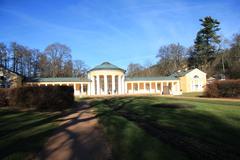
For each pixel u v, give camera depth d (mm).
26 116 21266
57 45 100438
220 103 28703
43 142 10969
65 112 24625
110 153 9078
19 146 10188
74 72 109375
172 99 39438
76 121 17859
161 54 109250
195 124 14438
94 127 15016
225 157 8289
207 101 32969
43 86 28078
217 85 44344
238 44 81250
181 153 8547
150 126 14273
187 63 105250
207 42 91938
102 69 81000
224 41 87750
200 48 91750
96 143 10797
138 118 18000
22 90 29094
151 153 8516
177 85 88125
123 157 8297
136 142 10227
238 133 11891
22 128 14711
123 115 20297
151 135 11656
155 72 115062
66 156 8883
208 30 90250
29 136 12273
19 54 86312
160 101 34000
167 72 108125
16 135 12453
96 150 9617
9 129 14344
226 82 43188
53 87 27859
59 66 101062
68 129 14383
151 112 21375
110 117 18859
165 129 13188
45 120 18469
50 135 12609
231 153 8766
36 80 74688
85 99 50281
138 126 14359
